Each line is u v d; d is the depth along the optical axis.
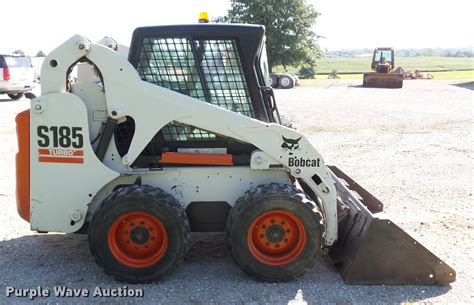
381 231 4.32
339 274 4.61
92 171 4.44
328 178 4.51
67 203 4.49
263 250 4.45
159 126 4.39
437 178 8.39
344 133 12.92
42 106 4.34
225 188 4.62
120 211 4.22
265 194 4.28
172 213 4.26
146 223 4.33
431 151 10.65
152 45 4.57
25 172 4.53
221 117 4.38
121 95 4.34
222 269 4.70
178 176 4.58
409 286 4.37
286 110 18.08
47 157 4.43
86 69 5.21
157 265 4.32
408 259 4.36
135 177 4.55
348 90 30.06
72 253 5.08
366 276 4.37
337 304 4.06
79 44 4.27
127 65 4.32
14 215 6.29
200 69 4.60
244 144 4.63
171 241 4.30
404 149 10.86
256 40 4.55
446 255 5.10
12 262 4.85
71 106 4.35
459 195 7.38
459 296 4.20
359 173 8.72
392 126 14.09
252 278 4.48
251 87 4.62
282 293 4.23
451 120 15.27
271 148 4.43
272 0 44.09
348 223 4.80
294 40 44.19
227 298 4.14
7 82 20.28
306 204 4.32
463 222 6.14
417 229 5.89
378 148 10.96
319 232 4.35
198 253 5.08
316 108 18.86
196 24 4.55
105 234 4.27
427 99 22.88
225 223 4.66
